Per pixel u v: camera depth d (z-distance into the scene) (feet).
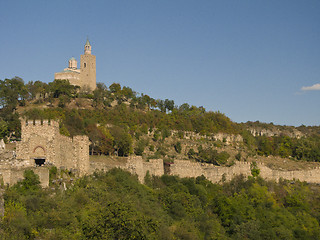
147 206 267.39
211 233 281.74
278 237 315.99
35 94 602.44
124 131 494.59
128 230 178.29
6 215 184.03
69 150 272.51
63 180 245.04
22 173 222.69
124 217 179.52
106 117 557.74
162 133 592.19
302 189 444.96
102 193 245.45
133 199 263.90
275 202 385.29
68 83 631.56
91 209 214.28
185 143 587.68
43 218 194.08
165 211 283.79
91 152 403.13
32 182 221.25
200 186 354.33
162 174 361.92
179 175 383.86
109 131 453.17
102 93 646.74
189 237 245.45
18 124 434.71
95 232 175.73
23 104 568.00
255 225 311.27
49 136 251.80
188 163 406.21
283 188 430.61
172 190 313.73
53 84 617.62
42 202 206.08
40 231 188.75
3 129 409.49
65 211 204.64
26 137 250.57
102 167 296.51
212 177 412.16
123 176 287.07
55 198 216.54
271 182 435.94
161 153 509.76
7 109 498.69
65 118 477.77
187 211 294.87
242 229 306.55
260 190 388.78
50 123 253.65
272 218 343.87
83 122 461.37
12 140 411.13
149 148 522.06
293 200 398.83
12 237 172.65
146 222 195.31
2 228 176.86
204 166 440.45
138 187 288.10
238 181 415.23
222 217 322.96
